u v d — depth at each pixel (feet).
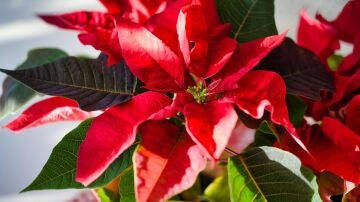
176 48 1.73
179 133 1.63
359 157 1.70
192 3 1.67
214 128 1.54
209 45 1.75
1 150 4.60
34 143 4.55
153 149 1.56
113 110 1.60
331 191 1.76
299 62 1.86
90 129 1.56
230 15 1.93
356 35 2.05
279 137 1.76
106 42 1.75
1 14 4.61
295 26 3.08
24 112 1.82
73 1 4.44
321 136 1.81
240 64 1.72
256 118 1.65
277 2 3.08
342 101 1.93
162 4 1.88
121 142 1.54
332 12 2.95
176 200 1.88
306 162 1.74
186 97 1.66
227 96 1.66
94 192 1.93
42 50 2.28
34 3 4.55
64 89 1.70
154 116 1.57
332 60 2.30
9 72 1.66
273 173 1.64
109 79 1.75
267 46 1.69
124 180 1.74
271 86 1.63
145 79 1.67
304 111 1.89
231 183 1.63
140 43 1.63
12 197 4.61
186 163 1.54
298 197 1.61
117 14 1.93
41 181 1.66
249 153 1.69
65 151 1.69
